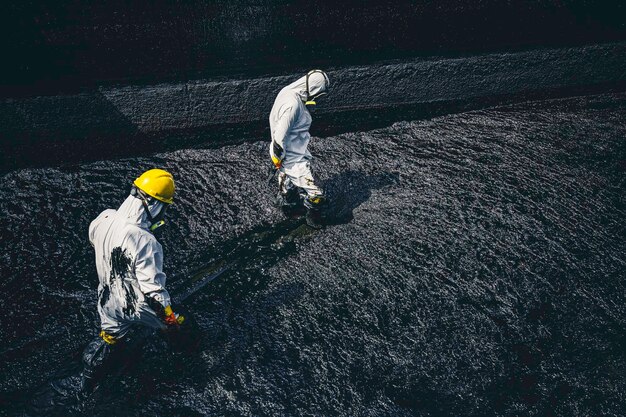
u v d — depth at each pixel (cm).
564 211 536
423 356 389
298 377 372
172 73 581
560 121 697
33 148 576
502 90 731
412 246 486
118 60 554
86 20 521
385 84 671
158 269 315
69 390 355
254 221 506
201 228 493
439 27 654
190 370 372
